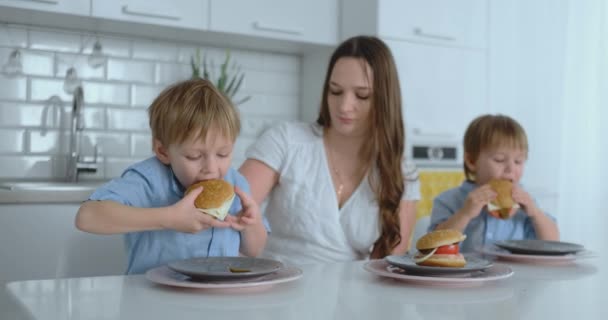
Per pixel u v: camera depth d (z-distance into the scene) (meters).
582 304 0.94
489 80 3.23
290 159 1.74
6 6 2.43
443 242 1.16
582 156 3.17
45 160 2.81
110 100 2.93
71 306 0.87
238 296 0.96
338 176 1.75
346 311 0.87
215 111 1.23
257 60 3.29
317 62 3.27
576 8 3.19
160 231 1.33
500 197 1.78
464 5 3.15
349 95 1.66
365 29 2.98
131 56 2.98
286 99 3.37
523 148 1.98
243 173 1.74
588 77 3.15
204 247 1.36
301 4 3.03
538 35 3.30
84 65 2.88
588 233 3.15
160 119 1.27
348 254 1.73
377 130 1.69
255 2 2.92
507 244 1.47
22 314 0.83
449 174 3.00
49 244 2.28
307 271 1.20
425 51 3.04
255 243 1.42
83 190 2.35
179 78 3.08
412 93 3.01
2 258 2.21
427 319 0.83
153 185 1.33
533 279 1.17
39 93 2.79
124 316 0.81
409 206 1.81
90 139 2.89
